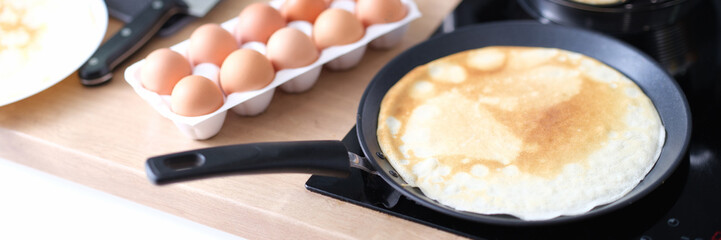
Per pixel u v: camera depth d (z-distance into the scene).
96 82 1.08
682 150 0.91
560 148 0.95
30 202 1.06
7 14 1.12
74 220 1.05
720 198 0.92
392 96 1.01
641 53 1.01
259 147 0.87
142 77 0.99
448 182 0.93
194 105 0.96
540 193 0.91
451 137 0.97
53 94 1.08
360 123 0.96
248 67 0.98
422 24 1.15
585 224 0.91
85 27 1.09
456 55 1.06
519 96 1.01
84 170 1.04
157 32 1.14
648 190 0.88
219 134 1.02
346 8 1.09
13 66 1.07
